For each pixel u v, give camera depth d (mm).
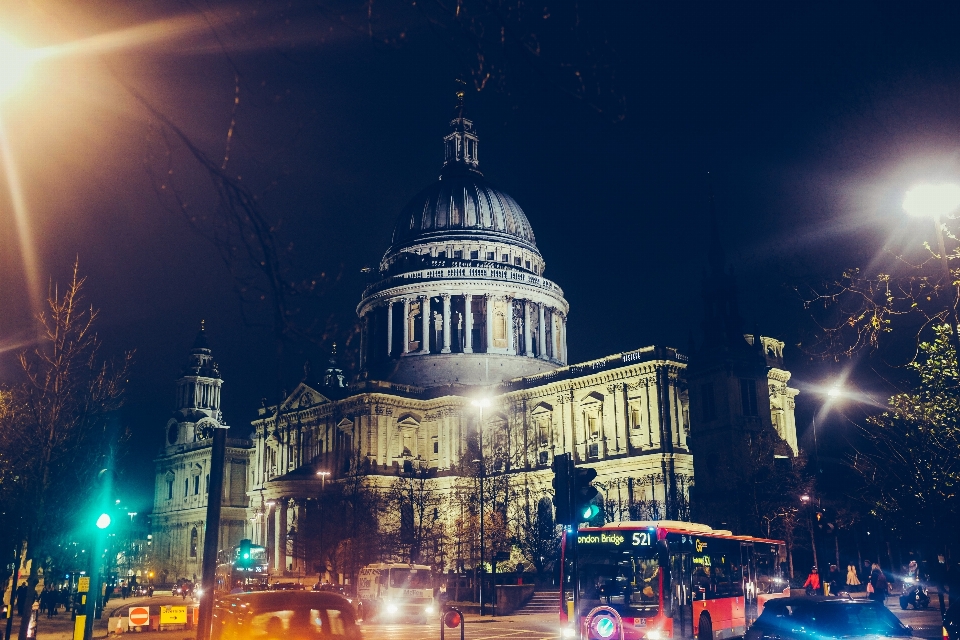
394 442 136875
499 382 143500
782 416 111188
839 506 76750
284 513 133375
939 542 34281
